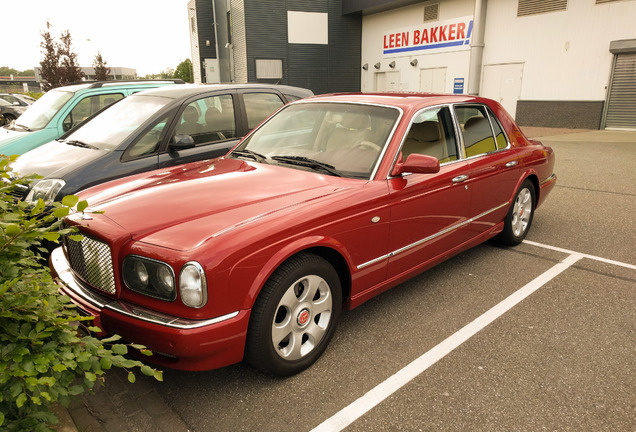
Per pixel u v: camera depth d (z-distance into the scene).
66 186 4.18
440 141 3.70
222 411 2.47
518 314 3.49
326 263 2.79
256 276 2.41
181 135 4.73
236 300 2.36
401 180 3.24
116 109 5.38
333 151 3.43
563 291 3.86
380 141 3.32
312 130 3.71
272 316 2.52
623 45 14.99
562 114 17.25
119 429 2.33
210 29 29.23
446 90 21.39
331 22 25.30
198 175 3.28
